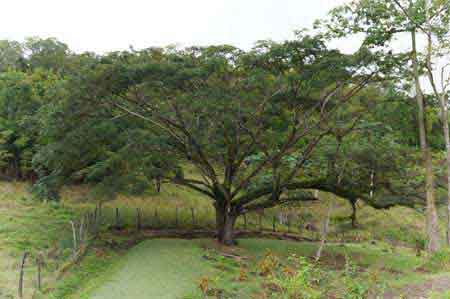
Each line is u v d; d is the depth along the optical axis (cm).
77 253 1479
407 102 1738
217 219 1959
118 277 1359
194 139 1695
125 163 1770
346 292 1108
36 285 1188
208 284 1317
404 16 1538
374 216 2967
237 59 1557
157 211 2516
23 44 4038
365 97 1745
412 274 1606
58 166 1877
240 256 1709
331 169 1878
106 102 1669
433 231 1802
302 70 1558
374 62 1512
